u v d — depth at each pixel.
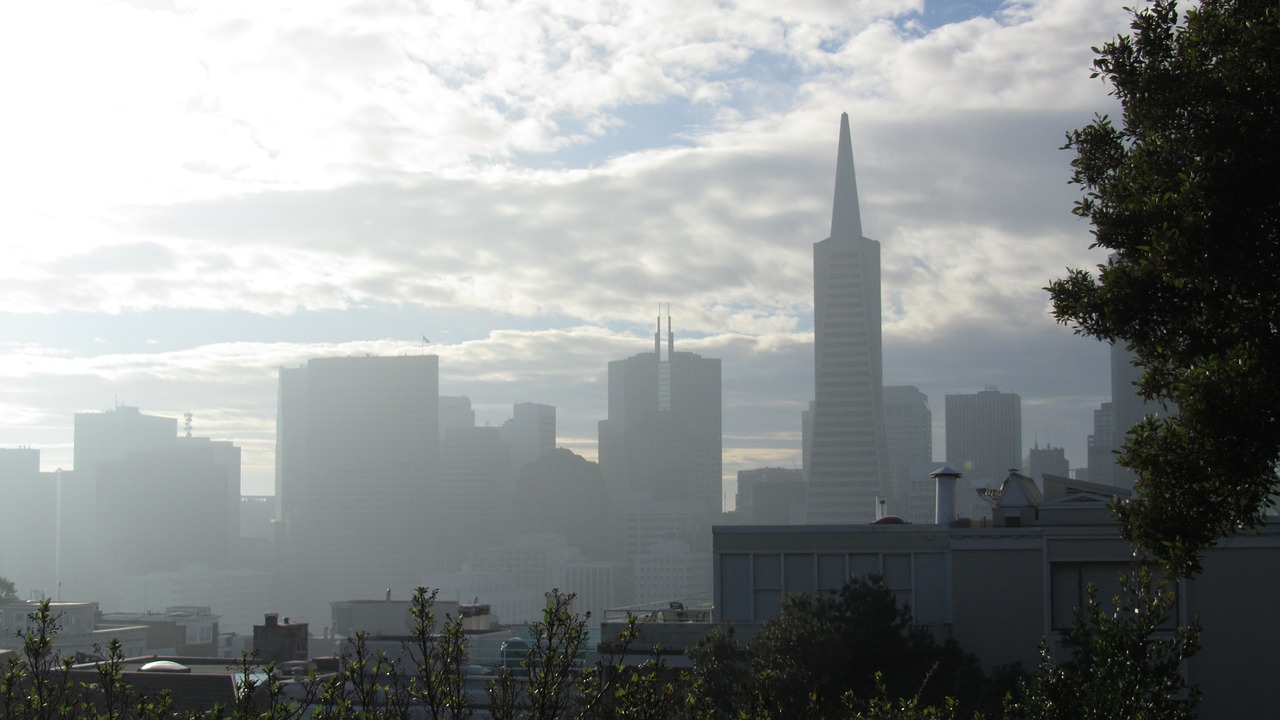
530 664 13.25
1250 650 29.56
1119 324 16.50
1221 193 14.99
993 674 29.27
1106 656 15.17
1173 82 15.69
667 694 13.44
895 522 39.12
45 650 13.52
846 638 28.95
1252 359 14.79
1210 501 15.68
